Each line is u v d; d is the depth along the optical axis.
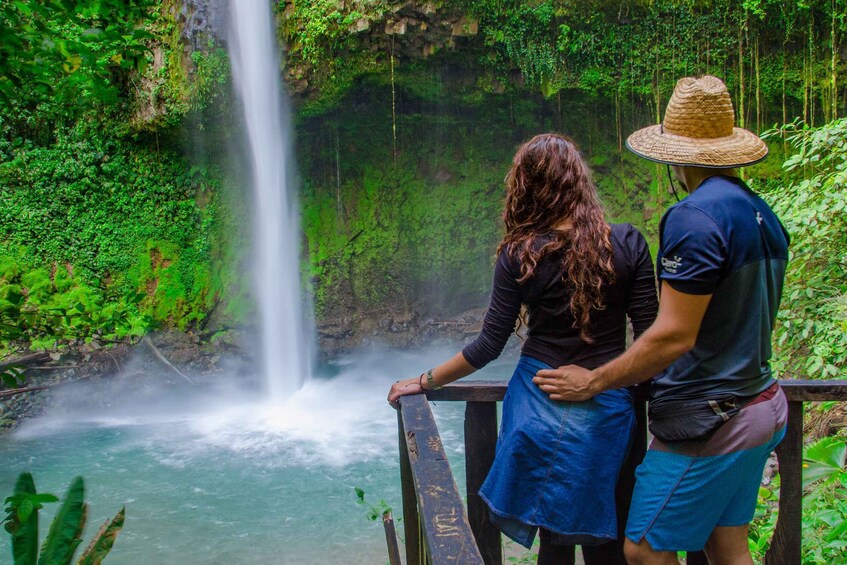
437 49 13.28
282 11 13.48
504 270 2.14
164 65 13.89
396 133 16.80
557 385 2.08
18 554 1.74
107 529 1.81
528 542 2.13
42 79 3.51
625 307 2.14
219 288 15.88
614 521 2.09
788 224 6.14
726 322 1.93
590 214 2.06
